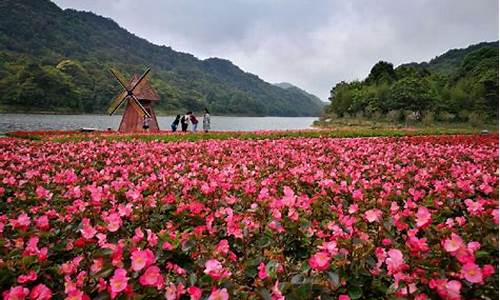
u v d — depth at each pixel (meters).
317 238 3.25
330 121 57.22
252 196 4.29
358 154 7.77
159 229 3.63
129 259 2.49
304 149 9.04
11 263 2.50
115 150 8.47
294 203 3.53
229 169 5.54
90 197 4.14
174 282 2.46
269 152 8.14
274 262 2.53
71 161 7.13
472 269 2.21
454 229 3.04
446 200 4.02
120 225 3.26
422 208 2.91
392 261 2.34
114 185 4.39
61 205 4.18
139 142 10.64
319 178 5.08
